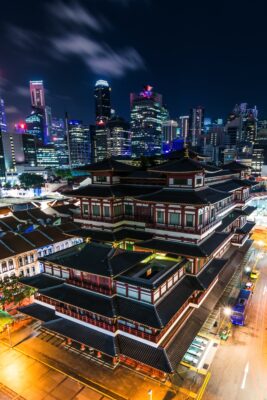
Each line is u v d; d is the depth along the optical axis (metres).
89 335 39.38
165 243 45.62
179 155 61.91
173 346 36.53
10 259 67.44
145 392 35.94
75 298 40.19
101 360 41.34
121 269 37.31
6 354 43.72
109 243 50.81
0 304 55.28
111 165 51.84
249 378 38.22
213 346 44.41
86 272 37.94
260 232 108.94
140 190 51.88
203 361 41.25
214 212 52.03
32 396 36.00
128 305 36.97
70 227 87.81
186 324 40.91
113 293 38.44
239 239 69.56
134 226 51.09
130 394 35.69
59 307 43.53
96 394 35.97
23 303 60.66
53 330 41.69
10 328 50.41
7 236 72.19
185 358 41.56
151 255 42.34
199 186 45.78
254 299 58.91
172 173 45.72
